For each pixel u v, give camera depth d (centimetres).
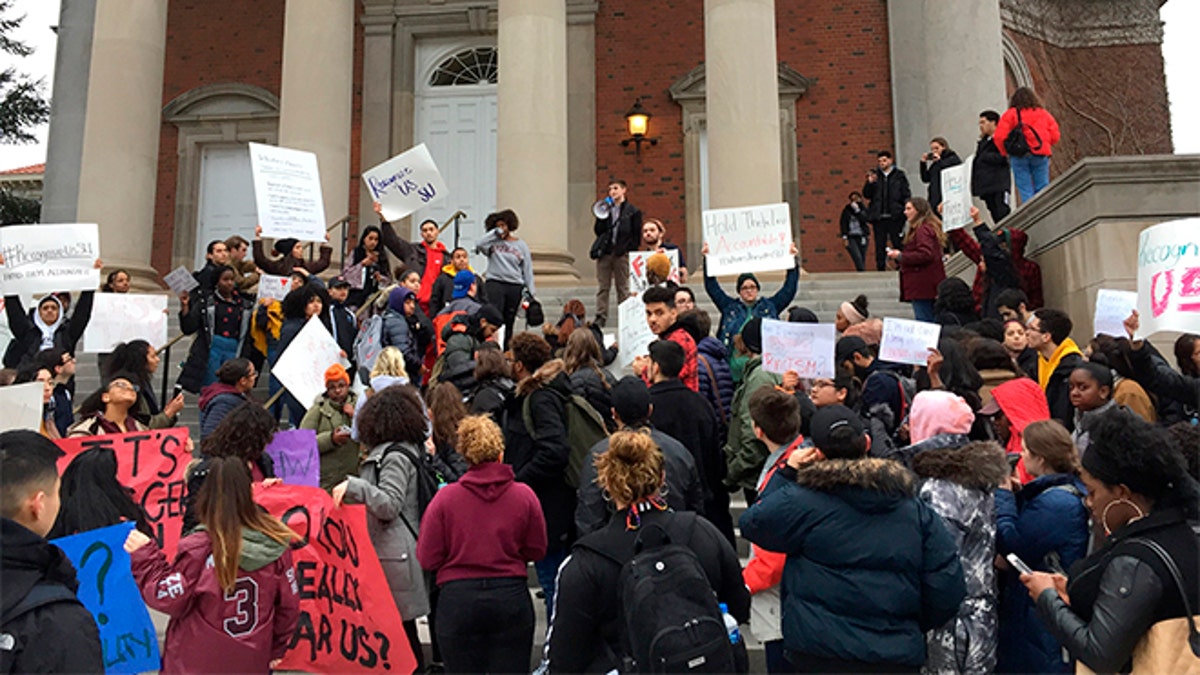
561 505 448
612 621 305
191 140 1698
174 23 1730
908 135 1555
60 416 664
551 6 1173
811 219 1580
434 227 953
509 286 880
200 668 304
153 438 461
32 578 243
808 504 309
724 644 273
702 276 1116
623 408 393
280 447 471
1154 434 276
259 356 872
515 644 368
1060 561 338
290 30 1248
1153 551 261
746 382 504
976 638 330
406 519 427
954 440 365
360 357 754
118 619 352
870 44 1623
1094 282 660
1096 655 264
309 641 385
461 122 1700
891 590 299
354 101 1692
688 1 1661
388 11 1705
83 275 701
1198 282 438
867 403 494
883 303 1022
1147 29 1783
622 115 1634
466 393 630
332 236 1243
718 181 1081
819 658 304
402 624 420
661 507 316
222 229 1689
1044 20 1775
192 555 312
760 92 1087
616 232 976
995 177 880
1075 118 1770
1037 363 550
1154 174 652
